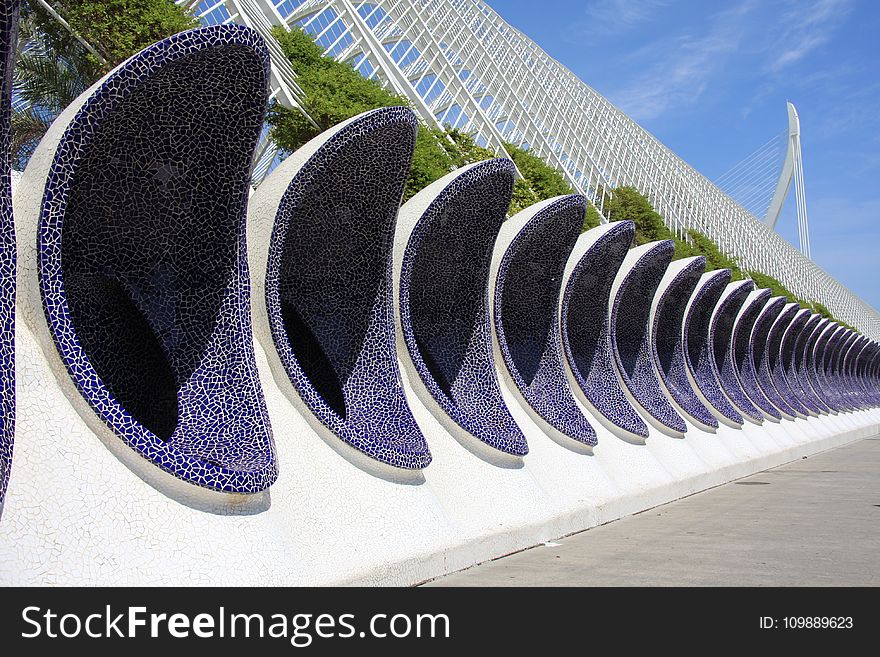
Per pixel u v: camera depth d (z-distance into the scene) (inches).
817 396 1417.3
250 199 350.0
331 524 304.7
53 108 512.1
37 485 232.4
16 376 243.4
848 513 499.5
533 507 414.9
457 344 463.2
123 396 300.0
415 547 321.7
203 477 258.7
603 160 1691.7
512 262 524.4
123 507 244.8
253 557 262.4
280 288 379.2
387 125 339.3
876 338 3676.2
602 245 578.6
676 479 608.7
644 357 723.4
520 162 1059.9
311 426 332.2
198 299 306.8
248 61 266.7
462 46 1282.0
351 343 381.7
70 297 292.0
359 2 981.2
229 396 298.5
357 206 364.2
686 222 1935.3
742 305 994.1
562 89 1744.6
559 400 538.6
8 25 203.8
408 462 346.9
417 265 446.3
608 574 325.7
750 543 396.8
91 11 456.8
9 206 231.1
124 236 297.7
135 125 271.9
